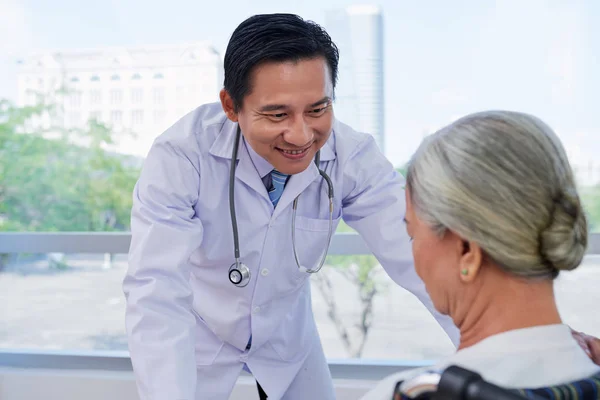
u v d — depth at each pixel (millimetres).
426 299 1357
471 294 648
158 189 1257
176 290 1194
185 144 1303
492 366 601
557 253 588
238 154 1323
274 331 1461
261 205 1349
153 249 1207
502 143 599
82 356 2305
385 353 2424
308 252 1422
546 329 618
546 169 593
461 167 606
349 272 2453
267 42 1061
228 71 1125
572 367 604
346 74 2410
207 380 1486
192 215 1319
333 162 1406
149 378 1099
